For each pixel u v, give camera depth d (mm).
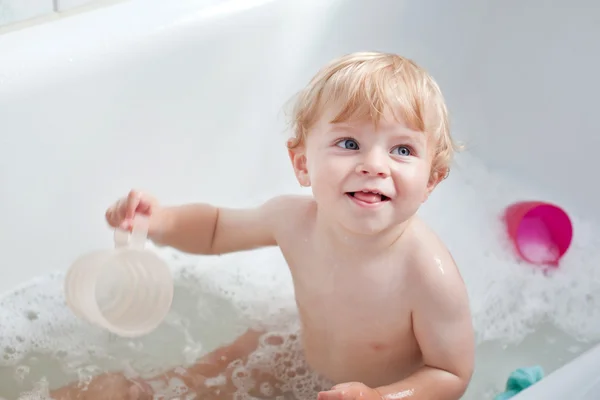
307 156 916
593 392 758
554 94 1468
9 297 1147
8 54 1083
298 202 1019
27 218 1142
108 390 1012
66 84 1115
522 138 1520
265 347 1079
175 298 1198
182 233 1041
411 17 1434
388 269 938
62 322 1134
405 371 1001
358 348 981
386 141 858
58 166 1146
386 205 857
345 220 869
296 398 1019
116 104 1173
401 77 886
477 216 1442
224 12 1251
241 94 1311
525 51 1484
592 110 1428
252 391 1024
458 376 947
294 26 1320
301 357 1062
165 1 1234
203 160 1313
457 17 1482
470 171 1522
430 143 889
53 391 1018
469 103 1539
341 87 880
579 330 1222
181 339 1121
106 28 1163
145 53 1179
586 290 1291
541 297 1271
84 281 906
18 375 1048
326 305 978
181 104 1245
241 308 1188
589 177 1447
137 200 992
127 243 965
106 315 907
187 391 1021
